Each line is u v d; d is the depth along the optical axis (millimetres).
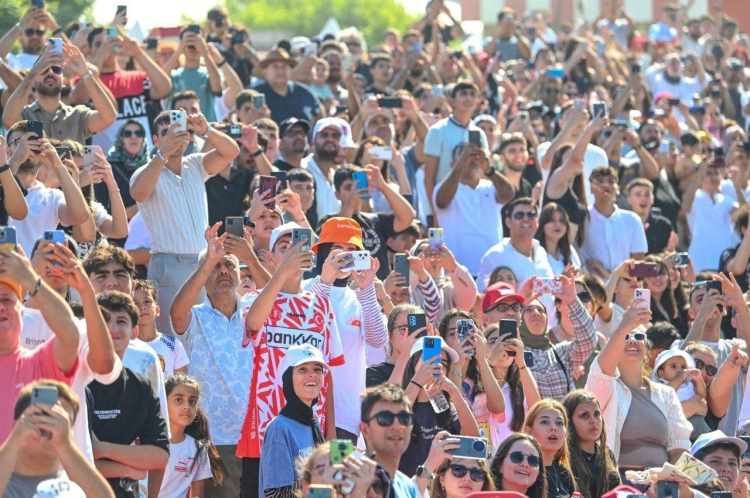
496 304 29328
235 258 26766
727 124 54625
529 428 24531
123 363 21828
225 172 33312
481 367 25516
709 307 31797
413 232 33344
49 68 32750
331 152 36406
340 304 26188
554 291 29719
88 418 20391
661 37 73312
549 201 38281
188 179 29641
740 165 45594
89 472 17203
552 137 48750
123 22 42375
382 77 50625
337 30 68500
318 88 49438
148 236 31609
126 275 23469
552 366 29156
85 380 19562
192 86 42594
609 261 38312
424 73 52562
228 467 26062
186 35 42406
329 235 27391
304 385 22469
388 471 19891
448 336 26625
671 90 62281
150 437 20969
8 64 41094
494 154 42844
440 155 39625
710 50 67125
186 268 29281
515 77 57750
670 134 52938
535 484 23000
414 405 23797
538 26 71625
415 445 23609
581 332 29719
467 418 23703
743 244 41219
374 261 26875
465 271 31219
